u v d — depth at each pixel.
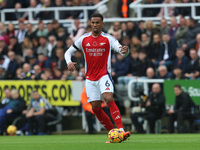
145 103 46.69
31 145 26.59
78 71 53.00
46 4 65.06
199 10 56.50
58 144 26.81
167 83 47.19
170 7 56.78
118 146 22.77
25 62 58.44
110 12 61.56
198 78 47.47
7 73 56.78
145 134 44.31
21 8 69.75
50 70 53.72
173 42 50.62
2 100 53.22
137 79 48.62
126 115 50.19
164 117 50.66
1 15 67.69
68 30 61.38
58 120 51.31
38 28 61.31
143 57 50.44
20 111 51.69
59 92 51.81
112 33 55.97
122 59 51.56
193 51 48.22
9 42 63.75
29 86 53.06
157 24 56.53
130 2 61.69
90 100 27.44
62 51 55.47
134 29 54.53
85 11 61.47
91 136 42.06
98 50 27.06
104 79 26.88
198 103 46.16
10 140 36.09
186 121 48.91
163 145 23.33
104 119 28.08
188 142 26.73
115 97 48.66
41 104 50.34
